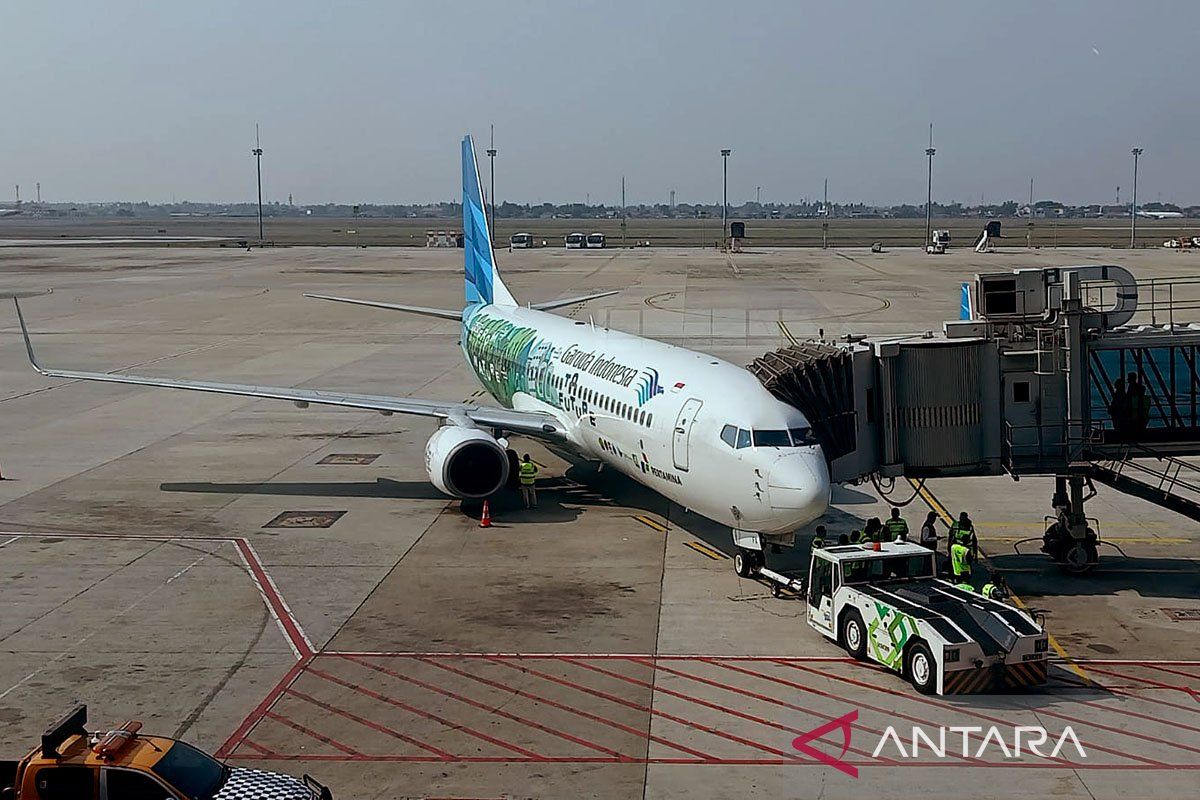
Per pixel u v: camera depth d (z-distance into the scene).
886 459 29.77
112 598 27.55
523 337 44.31
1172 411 29.56
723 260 166.75
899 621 22.48
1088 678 22.77
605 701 21.70
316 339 78.38
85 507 36.00
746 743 19.92
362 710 21.33
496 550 31.69
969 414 29.89
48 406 53.97
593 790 18.23
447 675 22.97
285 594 27.89
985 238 188.50
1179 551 31.55
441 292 111.31
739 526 27.98
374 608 26.91
